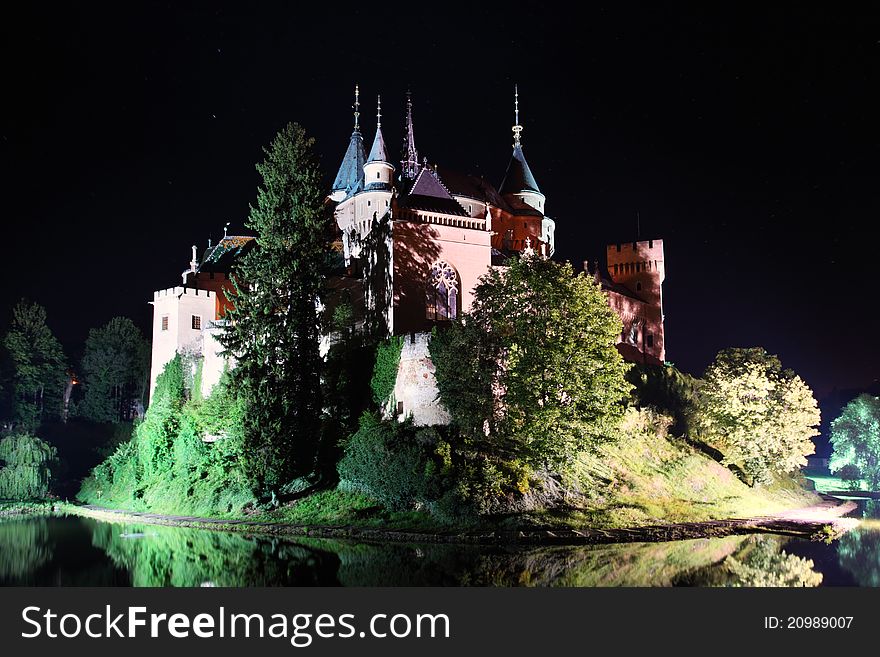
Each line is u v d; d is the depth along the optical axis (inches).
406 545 1884.8
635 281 4483.3
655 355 4384.8
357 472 2300.7
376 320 2903.5
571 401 2215.8
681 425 3277.6
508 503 2119.8
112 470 3046.3
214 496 2482.8
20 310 4138.8
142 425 3088.1
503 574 1552.7
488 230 2960.1
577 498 2283.5
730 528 2295.8
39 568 1643.7
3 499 2992.1
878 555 1930.4
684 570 1637.6
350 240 3666.3
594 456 2573.8
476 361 2266.2
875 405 4180.6
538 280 2277.3
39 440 3164.4
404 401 2487.7
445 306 2854.3
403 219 2797.7
